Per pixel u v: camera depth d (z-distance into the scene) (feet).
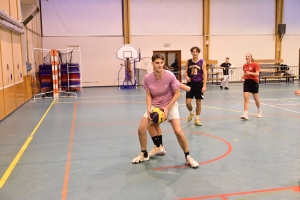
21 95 33.24
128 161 14.07
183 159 14.24
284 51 63.72
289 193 10.50
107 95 42.47
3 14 25.05
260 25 62.13
